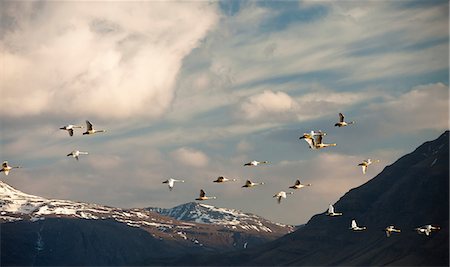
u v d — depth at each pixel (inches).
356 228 5541.3
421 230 5654.5
